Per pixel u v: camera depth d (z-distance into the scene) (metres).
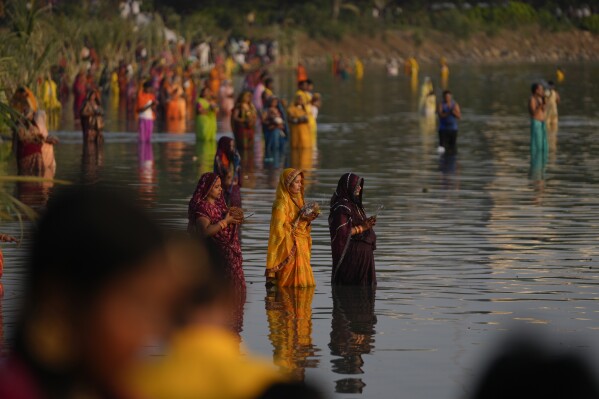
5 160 51.56
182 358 4.74
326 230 32.50
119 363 4.13
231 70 154.88
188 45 130.50
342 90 134.00
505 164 52.12
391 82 158.00
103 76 109.12
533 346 4.75
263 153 57.88
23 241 29.45
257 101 84.06
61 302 4.05
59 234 4.01
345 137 68.12
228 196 33.03
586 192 41.41
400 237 30.86
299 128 59.66
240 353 18.39
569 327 20.28
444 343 19.17
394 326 20.59
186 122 81.50
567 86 142.50
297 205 24.64
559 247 29.22
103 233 4.01
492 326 20.45
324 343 19.30
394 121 82.44
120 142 63.56
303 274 24.45
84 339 4.09
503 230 32.09
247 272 26.25
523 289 23.89
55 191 40.44
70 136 67.12
